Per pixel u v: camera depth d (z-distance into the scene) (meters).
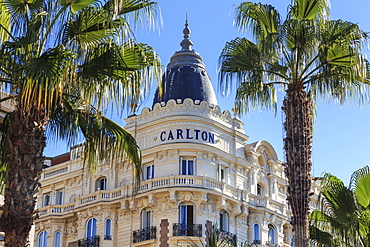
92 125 23.77
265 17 26.39
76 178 63.03
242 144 61.12
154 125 57.88
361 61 24.86
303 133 25.12
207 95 60.28
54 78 19.91
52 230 61.09
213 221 55.09
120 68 21.97
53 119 23.55
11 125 21.05
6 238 19.73
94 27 21.64
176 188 54.19
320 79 25.98
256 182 61.44
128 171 59.22
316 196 67.69
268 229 60.22
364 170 28.70
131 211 57.19
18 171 20.16
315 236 29.48
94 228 58.72
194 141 56.28
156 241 54.56
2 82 21.80
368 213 28.08
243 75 26.27
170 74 60.97
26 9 21.31
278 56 26.05
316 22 25.38
